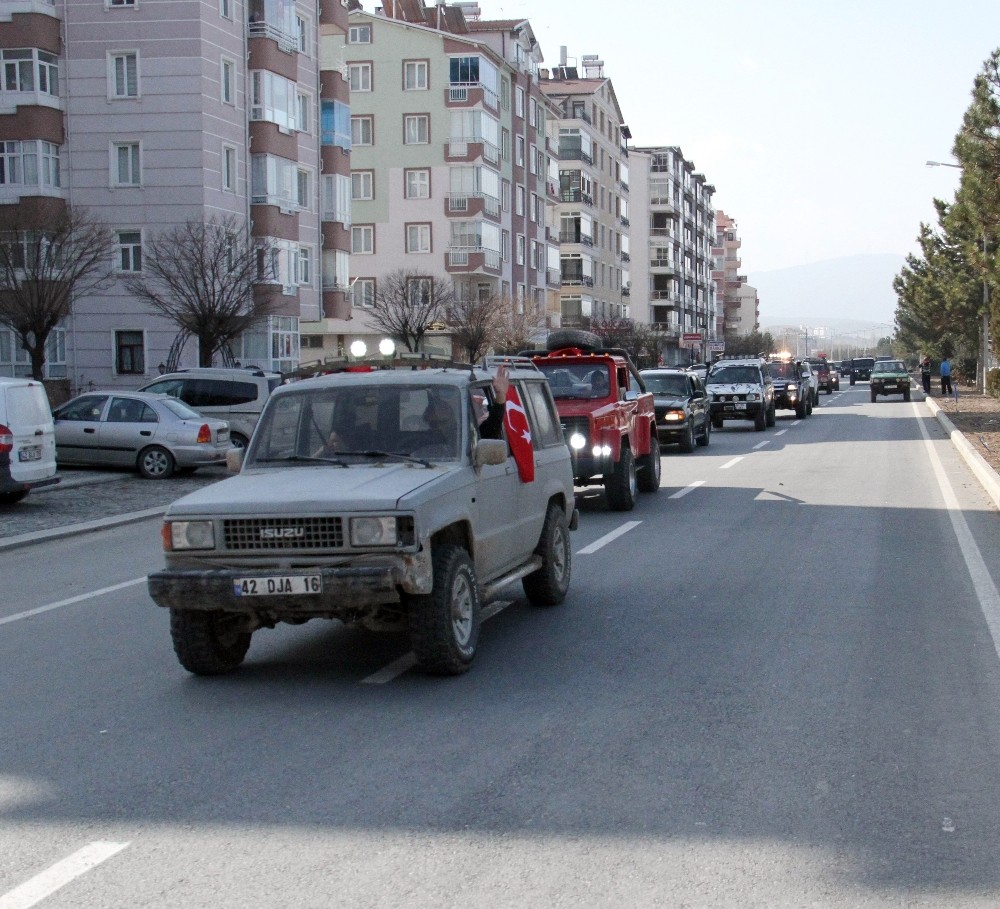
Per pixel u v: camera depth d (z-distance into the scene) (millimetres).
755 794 5293
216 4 39156
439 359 9133
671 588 10555
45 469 17859
